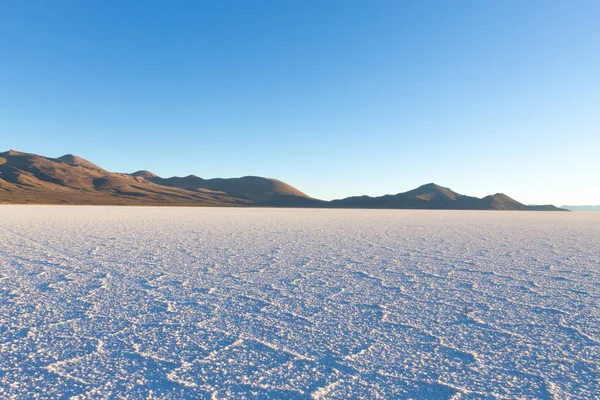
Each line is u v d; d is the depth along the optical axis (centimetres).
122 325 554
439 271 998
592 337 528
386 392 373
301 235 1998
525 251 1412
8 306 637
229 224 2877
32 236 1711
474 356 462
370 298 723
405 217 4988
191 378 396
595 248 1524
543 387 388
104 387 374
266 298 715
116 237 1736
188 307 649
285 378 399
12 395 356
